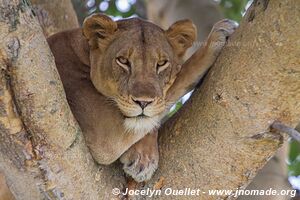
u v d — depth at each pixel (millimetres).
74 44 8328
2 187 8062
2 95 6250
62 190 6906
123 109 7617
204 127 7277
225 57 7184
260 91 6797
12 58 6180
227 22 7945
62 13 10672
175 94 8141
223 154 7199
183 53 8383
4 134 6445
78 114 7559
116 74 7797
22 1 6258
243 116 6953
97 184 7219
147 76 7734
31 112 6414
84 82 8008
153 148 7625
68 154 6746
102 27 8062
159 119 7773
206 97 7301
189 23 8242
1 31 6109
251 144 7031
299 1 6395
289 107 6805
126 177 7660
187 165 7418
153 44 7902
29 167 6660
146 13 13680
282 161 9594
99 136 7441
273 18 6605
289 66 6586
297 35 6441
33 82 6316
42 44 6363
